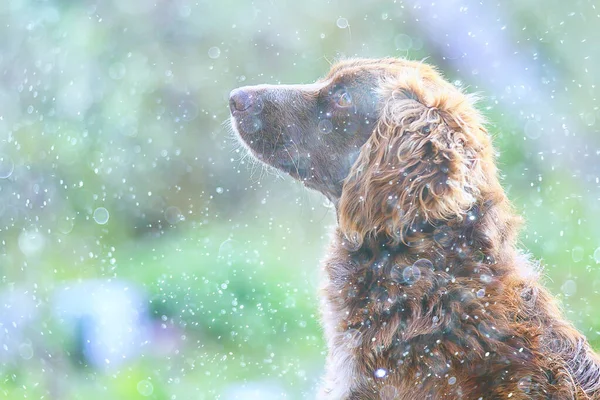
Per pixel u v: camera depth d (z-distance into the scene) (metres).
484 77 14.27
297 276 11.66
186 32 14.52
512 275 4.50
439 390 4.29
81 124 12.30
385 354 4.40
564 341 4.44
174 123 14.30
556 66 14.30
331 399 4.64
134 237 13.40
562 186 12.98
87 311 9.78
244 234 13.47
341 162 5.23
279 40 15.02
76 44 12.39
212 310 10.58
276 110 5.38
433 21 14.84
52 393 8.53
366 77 5.16
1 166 10.71
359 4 15.36
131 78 13.43
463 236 4.45
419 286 4.40
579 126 13.77
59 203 11.62
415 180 4.43
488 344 4.28
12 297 9.61
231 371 9.21
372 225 4.55
